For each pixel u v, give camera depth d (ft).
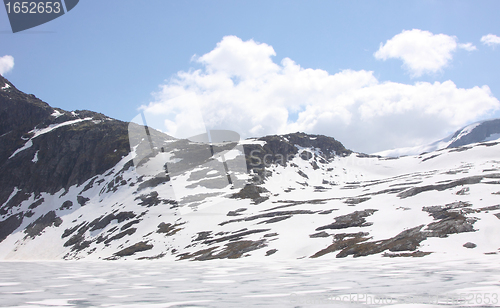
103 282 63.41
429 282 52.16
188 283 59.93
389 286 48.93
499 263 85.92
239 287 52.65
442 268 77.30
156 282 62.54
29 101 647.97
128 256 237.25
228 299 40.32
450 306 32.91
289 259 160.04
